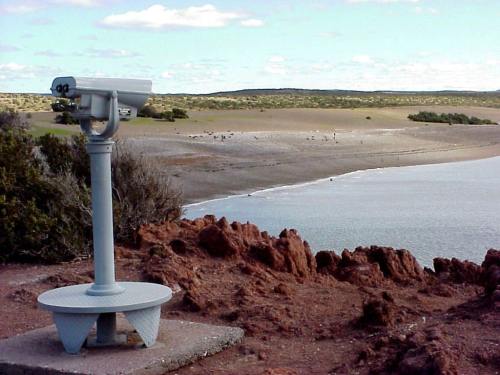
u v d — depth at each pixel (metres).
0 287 6.85
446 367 4.05
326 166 31.84
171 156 30.47
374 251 7.68
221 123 55.81
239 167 28.06
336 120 70.69
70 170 9.12
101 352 4.82
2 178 8.37
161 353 4.77
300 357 4.96
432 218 15.97
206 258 7.38
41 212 8.26
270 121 62.84
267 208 18.11
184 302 6.07
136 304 4.73
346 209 17.81
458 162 38.06
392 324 5.31
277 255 7.29
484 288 6.36
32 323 5.81
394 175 29.53
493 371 4.11
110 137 4.93
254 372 4.66
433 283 7.28
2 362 4.72
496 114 103.94
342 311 5.95
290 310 5.90
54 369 4.54
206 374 4.66
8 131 9.47
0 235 7.90
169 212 9.05
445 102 136.50
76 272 7.32
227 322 5.71
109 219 4.96
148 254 7.36
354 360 4.71
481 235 13.48
